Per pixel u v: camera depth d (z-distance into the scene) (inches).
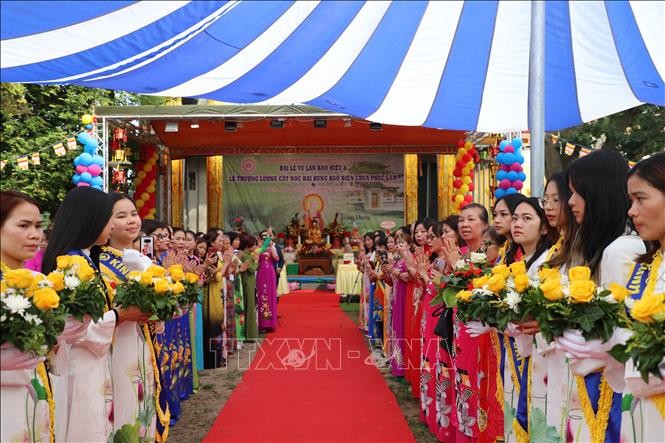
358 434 193.8
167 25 190.1
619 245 99.4
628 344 81.3
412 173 693.9
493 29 227.5
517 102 260.7
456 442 165.2
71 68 205.2
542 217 132.6
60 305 100.7
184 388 237.5
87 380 119.3
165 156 615.5
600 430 98.4
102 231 127.8
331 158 718.5
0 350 89.4
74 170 502.9
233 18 206.1
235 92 265.0
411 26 227.9
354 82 258.5
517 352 126.5
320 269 677.3
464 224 174.6
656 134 444.1
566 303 94.7
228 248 300.8
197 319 289.3
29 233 104.6
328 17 219.1
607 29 217.5
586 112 263.7
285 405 229.1
